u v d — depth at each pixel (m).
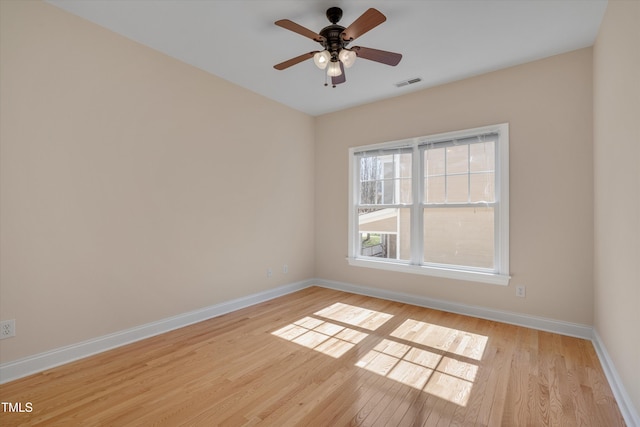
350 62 2.13
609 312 2.14
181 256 3.03
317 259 4.67
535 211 2.95
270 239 3.98
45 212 2.19
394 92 3.74
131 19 2.37
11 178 2.04
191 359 2.36
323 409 1.77
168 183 2.92
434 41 2.63
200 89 3.18
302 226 4.48
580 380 2.05
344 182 4.36
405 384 2.02
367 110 4.12
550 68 2.88
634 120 1.58
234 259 3.54
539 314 2.94
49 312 2.21
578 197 2.75
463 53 2.82
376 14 1.83
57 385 1.99
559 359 2.34
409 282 3.76
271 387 1.99
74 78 2.32
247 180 3.69
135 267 2.69
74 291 2.34
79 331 2.36
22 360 2.09
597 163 2.50
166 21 2.39
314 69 3.19
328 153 4.53
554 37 2.56
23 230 2.10
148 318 2.78
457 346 2.57
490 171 3.25
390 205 3.97
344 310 3.49
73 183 2.32
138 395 1.90
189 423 1.65
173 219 2.96
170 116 2.93
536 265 2.95
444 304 3.47
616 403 1.81
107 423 1.64
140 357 2.38
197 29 2.50
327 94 3.83
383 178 4.05
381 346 2.58
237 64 3.09
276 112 4.05
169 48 2.80
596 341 2.52
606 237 2.21
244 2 2.17
